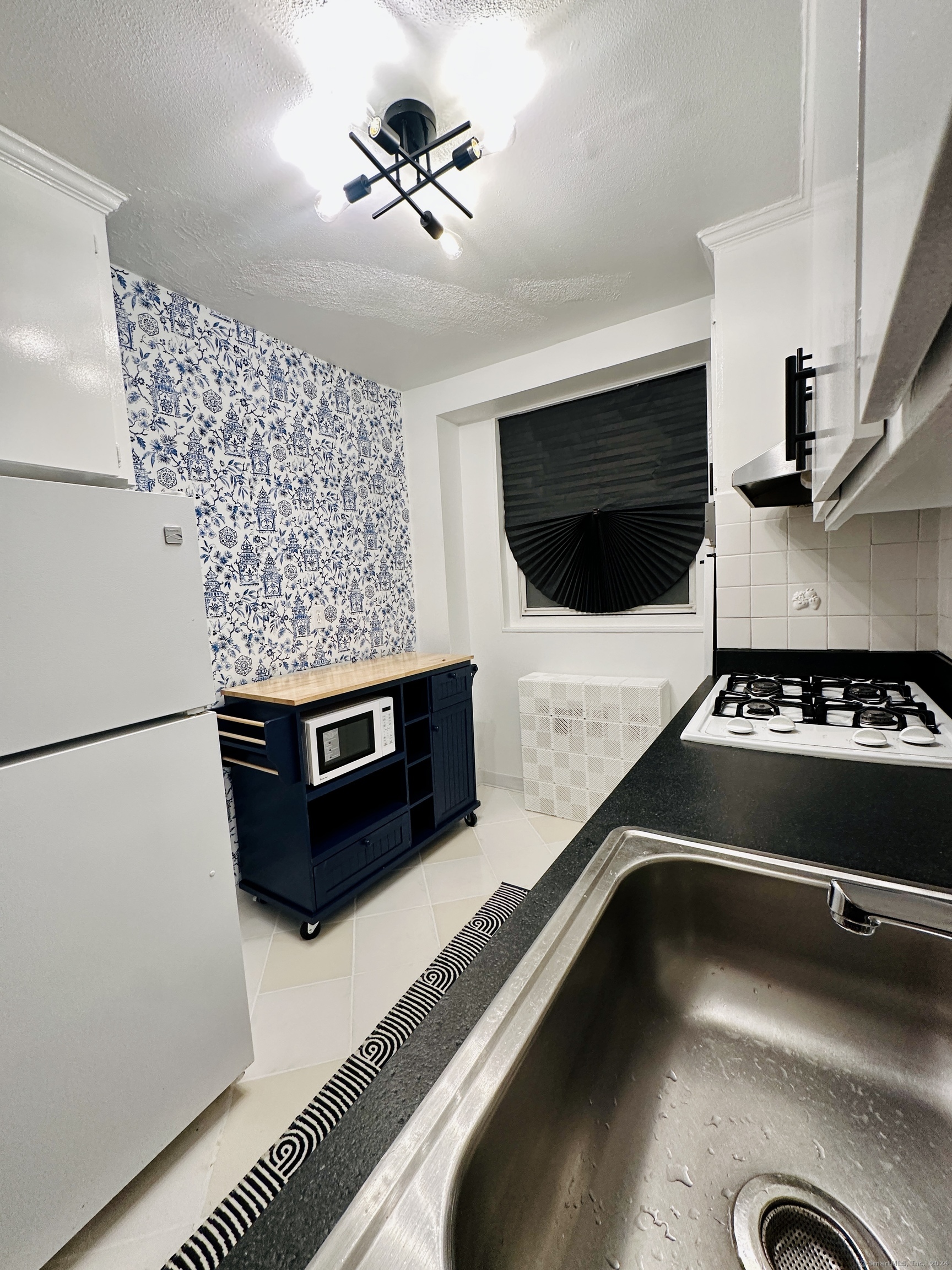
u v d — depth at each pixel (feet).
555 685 8.79
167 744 3.77
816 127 2.99
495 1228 1.27
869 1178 1.71
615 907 2.16
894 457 1.44
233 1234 3.35
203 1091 3.93
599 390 8.55
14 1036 2.98
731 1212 1.63
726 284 5.49
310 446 8.04
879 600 5.23
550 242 5.55
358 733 6.79
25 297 3.89
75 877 3.25
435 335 7.50
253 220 4.99
